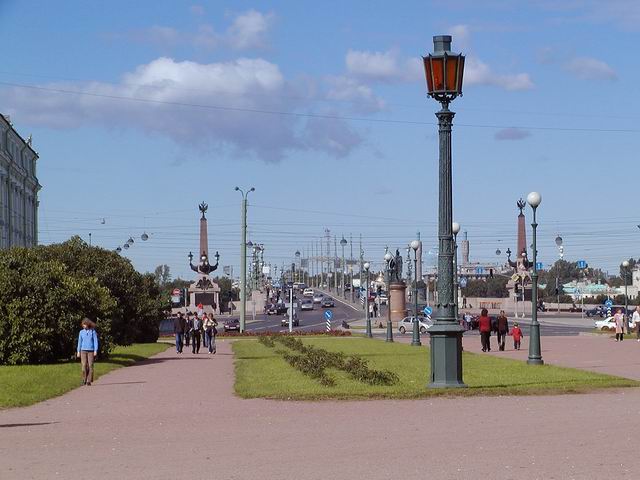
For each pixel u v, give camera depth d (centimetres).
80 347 3391
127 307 6012
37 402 2714
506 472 1459
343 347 6212
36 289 4322
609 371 3759
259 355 5388
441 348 2833
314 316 16312
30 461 1634
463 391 2759
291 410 2367
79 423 2177
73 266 5900
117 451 1730
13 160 9775
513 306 16550
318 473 1476
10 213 9706
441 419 2127
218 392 2970
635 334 8219
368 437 1848
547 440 1773
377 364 4294
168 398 2786
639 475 1423
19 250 4544
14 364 4259
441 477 1427
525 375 3431
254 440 1834
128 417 2281
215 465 1562
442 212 2834
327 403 2533
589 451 1641
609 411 2245
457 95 2822
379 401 2572
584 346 6194
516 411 2273
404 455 1628
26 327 4259
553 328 10831
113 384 3394
